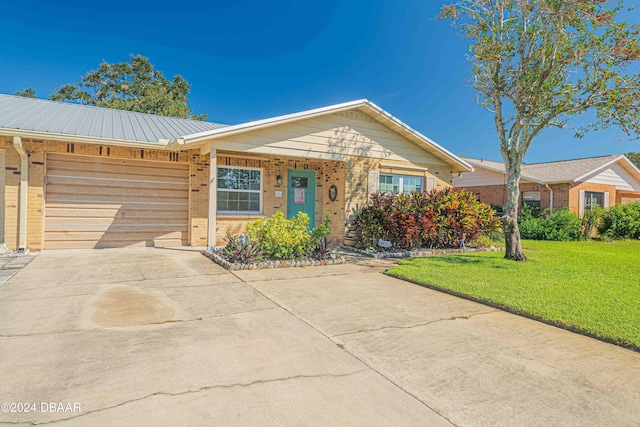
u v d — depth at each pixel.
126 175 9.45
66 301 4.68
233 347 3.42
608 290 5.75
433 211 10.34
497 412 2.48
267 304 4.87
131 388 2.62
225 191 10.62
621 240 15.71
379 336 3.82
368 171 11.23
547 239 15.70
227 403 2.47
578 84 7.74
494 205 19.25
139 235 9.60
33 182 8.30
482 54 8.30
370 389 2.74
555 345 3.70
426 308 4.87
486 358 3.34
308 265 7.80
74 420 2.22
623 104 7.29
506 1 8.22
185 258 8.08
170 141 8.60
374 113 11.08
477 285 5.96
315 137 10.17
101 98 33.28
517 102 8.45
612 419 2.43
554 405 2.59
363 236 10.27
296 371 2.98
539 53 8.17
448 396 2.67
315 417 2.34
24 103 11.09
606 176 18.34
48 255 7.95
